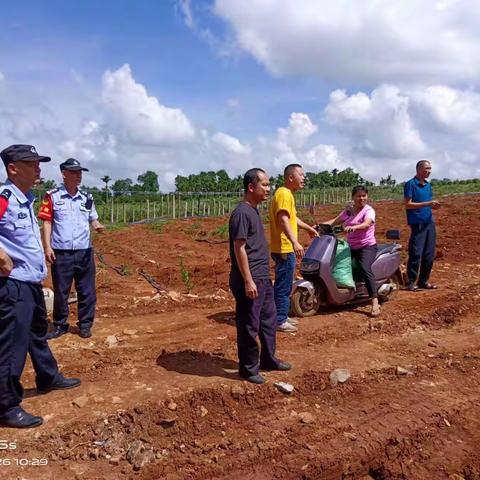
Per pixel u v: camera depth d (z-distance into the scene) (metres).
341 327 6.71
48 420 4.22
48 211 6.04
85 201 6.30
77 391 4.73
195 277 10.77
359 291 7.42
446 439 4.59
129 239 17.08
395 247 7.95
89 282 6.29
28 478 3.67
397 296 8.17
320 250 7.01
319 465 4.07
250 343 4.92
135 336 6.38
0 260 3.91
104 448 4.07
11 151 4.18
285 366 5.32
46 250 6.00
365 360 5.77
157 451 4.14
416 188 8.37
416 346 6.31
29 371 5.27
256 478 3.92
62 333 6.31
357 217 7.21
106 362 5.45
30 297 4.20
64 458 3.93
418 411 4.89
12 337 4.08
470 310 7.56
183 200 31.69
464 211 19.94
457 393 5.28
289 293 6.40
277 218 6.11
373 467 4.27
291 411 4.76
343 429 4.54
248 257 4.83
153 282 10.23
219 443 4.24
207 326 6.80
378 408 4.91
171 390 4.73
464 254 11.94
